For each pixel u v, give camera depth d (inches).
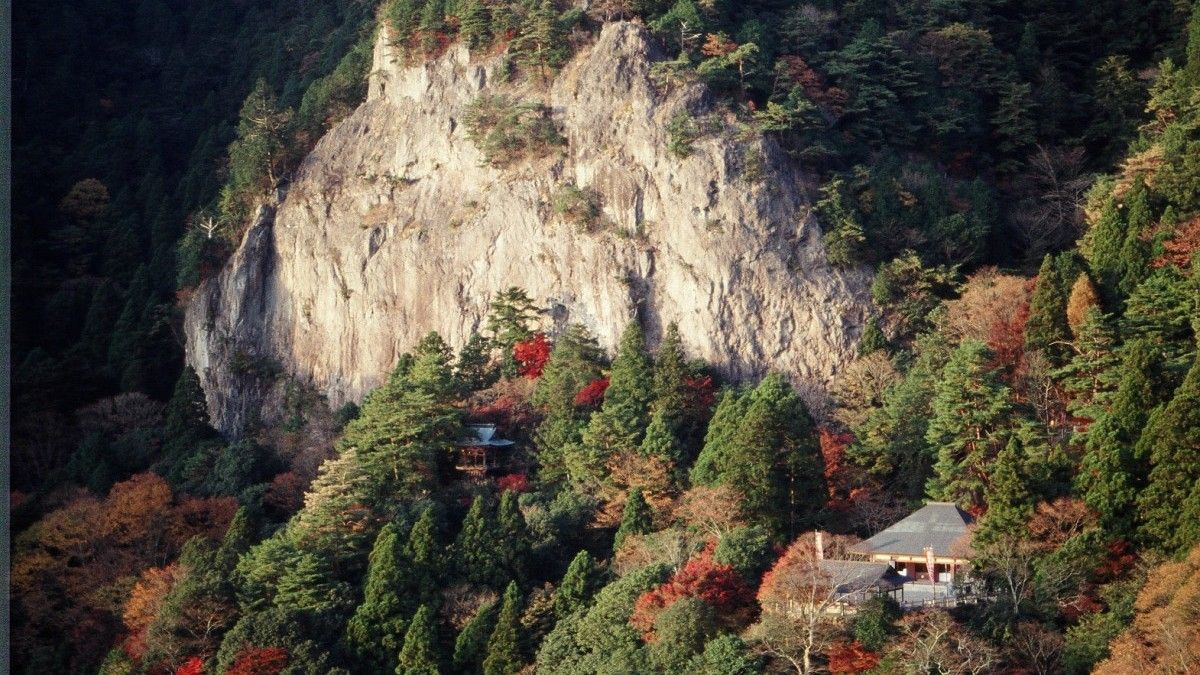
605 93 6752.0
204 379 7150.6
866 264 6392.7
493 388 6235.2
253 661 4702.3
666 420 5664.4
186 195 7844.5
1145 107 7416.3
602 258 6501.0
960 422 5162.4
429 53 7357.3
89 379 6973.4
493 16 7185.0
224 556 5300.2
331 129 7573.8
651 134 6609.3
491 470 5915.4
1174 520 4426.7
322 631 4891.7
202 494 6043.3
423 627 4763.8
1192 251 5708.7
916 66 7268.7
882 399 5846.5
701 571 4554.6
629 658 4379.9
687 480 5398.6
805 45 7116.1
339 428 6437.0
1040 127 7406.5
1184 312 5393.7
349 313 7017.7
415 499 5541.3
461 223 6865.2
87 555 5659.5
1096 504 4527.6
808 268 6343.5
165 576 5324.8
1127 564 4426.7
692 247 6402.6
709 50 6825.8
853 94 6978.4
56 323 7406.5
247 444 6220.5
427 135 7175.2
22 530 5994.1
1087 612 4303.6
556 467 5757.9
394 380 6151.6
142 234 7854.3
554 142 6781.5
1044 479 4628.4
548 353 6382.9
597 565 4943.4
